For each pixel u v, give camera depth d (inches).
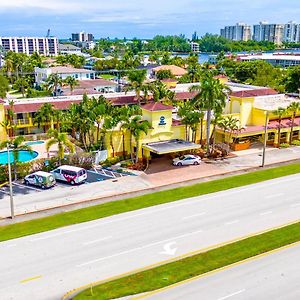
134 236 1460.4
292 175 2166.6
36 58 6953.7
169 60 7623.0
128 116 2325.3
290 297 1105.4
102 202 1791.3
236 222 1578.5
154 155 2453.2
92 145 2468.0
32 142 2815.0
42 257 1315.2
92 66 7495.1
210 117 2571.4
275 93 3479.3
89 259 1302.9
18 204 1772.9
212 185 2005.4
